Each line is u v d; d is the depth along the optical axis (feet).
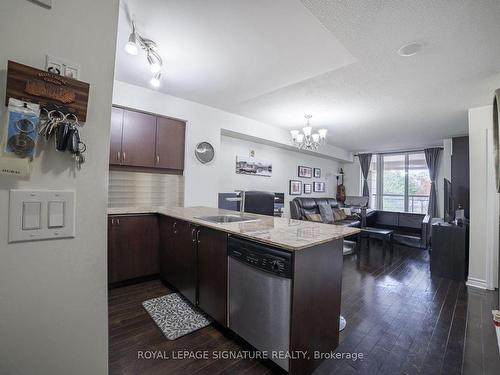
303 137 14.33
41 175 1.82
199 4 5.03
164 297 8.03
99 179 2.08
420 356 5.57
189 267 7.25
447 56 6.91
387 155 23.82
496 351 5.76
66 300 1.95
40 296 1.84
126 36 6.23
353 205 21.63
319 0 4.87
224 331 6.25
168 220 8.66
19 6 1.74
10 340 1.74
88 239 2.04
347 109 11.77
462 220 11.55
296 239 4.89
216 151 12.12
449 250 10.85
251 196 10.36
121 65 7.87
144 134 9.87
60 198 1.89
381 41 6.23
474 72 7.88
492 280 9.66
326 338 5.41
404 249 15.84
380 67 7.63
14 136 1.67
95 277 2.08
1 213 1.69
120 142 9.26
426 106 11.11
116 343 5.77
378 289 9.40
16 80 1.69
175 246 8.10
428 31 5.79
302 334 4.68
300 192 20.71
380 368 5.17
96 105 2.06
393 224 20.36
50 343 1.89
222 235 6.01
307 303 4.79
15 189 1.72
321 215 17.33
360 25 5.62
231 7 5.11
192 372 4.91
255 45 6.52
